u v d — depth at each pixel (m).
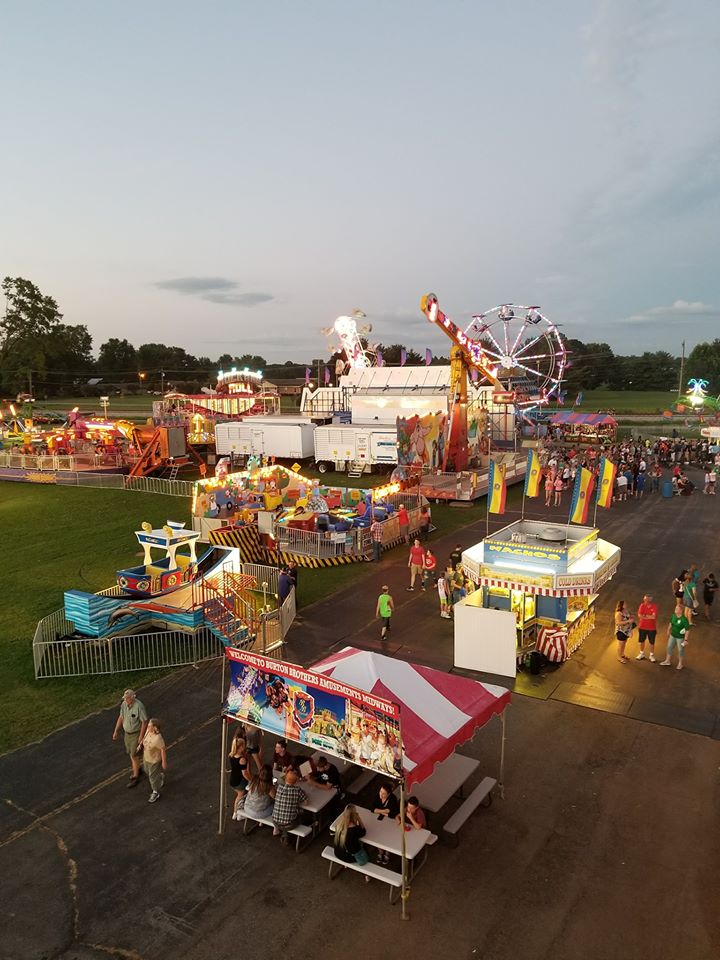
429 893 7.82
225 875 8.19
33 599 18.73
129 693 9.97
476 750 10.78
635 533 25.75
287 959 6.95
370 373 53.03
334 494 27.53
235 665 9.03
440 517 28.98
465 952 6.98
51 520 29.22
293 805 8.48
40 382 130.12
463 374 36.59
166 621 15.36
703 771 10.15
